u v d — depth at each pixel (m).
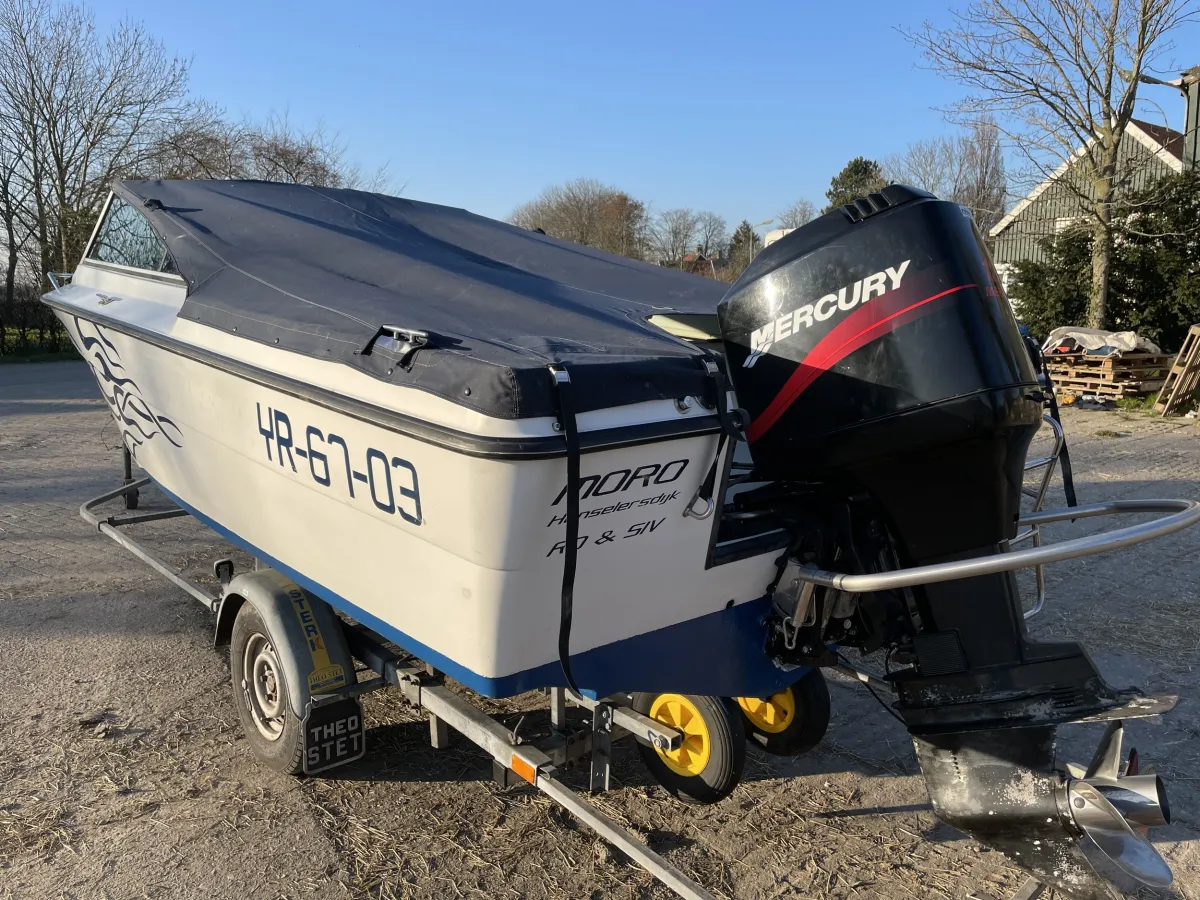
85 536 6.14
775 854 2.86
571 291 3.39
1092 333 13.62
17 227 25.61
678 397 2.22
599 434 2.02
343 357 2.48
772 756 3.51
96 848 2.77
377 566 2.56
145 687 3.89
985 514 2.45
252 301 3.12
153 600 4.93
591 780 2.69
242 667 3.33
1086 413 12.55
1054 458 3.07
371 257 3.34
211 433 3.34
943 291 2.38
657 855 2.29
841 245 2.53
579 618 2.29
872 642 2.79
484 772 3.30
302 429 2.69
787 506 2.75
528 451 1.92
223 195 4.24
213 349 3.12
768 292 2.66
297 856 2.77
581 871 2.74
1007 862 2.82
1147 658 4.32
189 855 2.75
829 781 3.32
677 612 2.52
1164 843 2.91
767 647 2.82
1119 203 16.56
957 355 2.35
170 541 6.05
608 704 2.67
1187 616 4.85
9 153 25.12
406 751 3.44
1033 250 22.73
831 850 2.89
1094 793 2.15
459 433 2.00
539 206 61.78
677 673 2.60
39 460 8.77
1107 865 2.20
